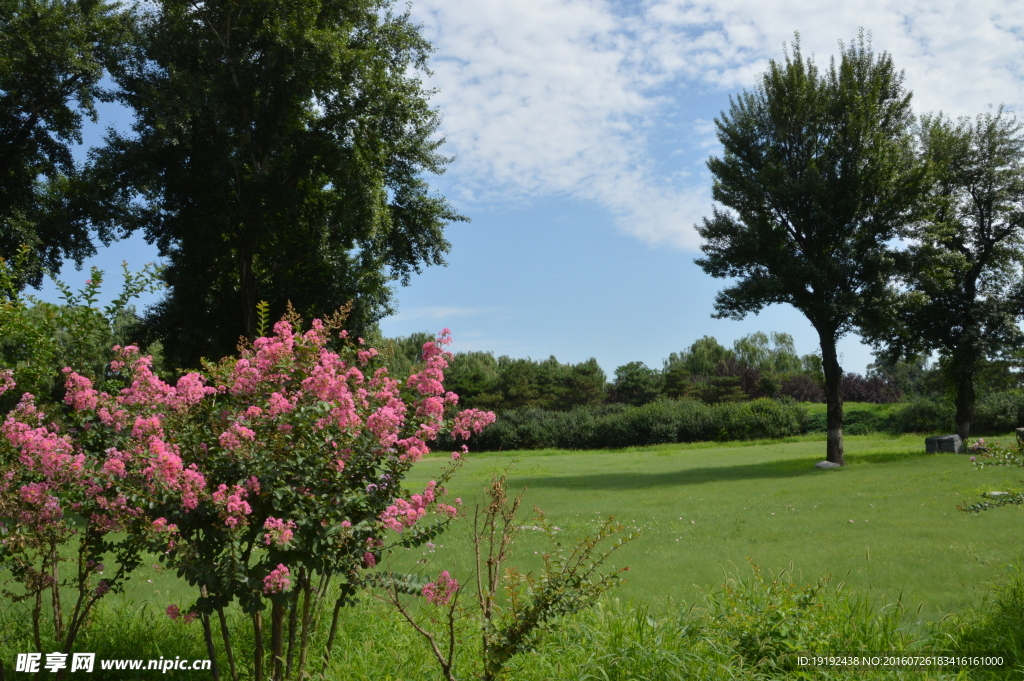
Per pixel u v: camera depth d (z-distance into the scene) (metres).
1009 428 34.88
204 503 3.67
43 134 19.42
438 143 22.58
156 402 4.37
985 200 26.92
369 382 4.71
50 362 5.58
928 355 28.22
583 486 17.95
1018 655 4.26
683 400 45.09
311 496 3.75
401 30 21.91
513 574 3.90
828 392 23.20
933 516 10.94
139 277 5.65
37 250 18.45
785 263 22.91
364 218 20.14
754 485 17.27
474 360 69.25
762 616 4.53
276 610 3.90
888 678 4.05
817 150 23.62
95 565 4.32
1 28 17.83
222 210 20.31
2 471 4.29
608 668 4.08
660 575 7.55
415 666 4.24
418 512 4.06
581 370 64.81
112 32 19.41
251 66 19.64
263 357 4.36
